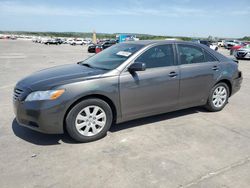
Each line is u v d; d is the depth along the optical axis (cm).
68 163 325
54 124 357
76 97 359
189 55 485
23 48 3425
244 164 328
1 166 316
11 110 539
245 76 1081
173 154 352
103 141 391
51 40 6194
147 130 437
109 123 401
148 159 337
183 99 477
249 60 2045
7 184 280
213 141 397
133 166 319
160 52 446
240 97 688
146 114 437
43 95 350
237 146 380
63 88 354
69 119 365
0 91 718
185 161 333
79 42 6225
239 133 430
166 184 283
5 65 1345
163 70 438
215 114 530
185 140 399
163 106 453
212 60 519
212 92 521
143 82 414
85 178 293
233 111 554
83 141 383
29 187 276
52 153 351
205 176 299
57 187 277
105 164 324
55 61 1622
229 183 286
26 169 310
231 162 332
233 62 558
